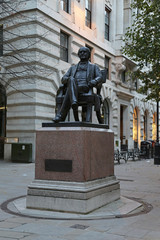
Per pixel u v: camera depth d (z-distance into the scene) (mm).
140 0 15555
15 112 18703
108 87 27203
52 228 5340
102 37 26609
